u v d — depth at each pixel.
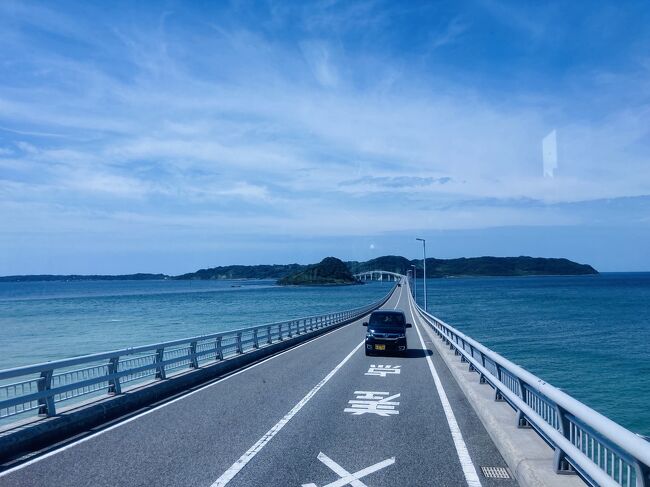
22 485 5.74
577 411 4.50
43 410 8.02
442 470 6.28
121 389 10.55
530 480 5.31
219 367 15.14
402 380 13.64
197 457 6.79
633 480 7.30
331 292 175.00
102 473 6.16
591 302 89.75
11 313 86.06
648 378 26.47
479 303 91.94
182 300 126.56
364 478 5.99
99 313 82.69
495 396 9.16
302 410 9.82
